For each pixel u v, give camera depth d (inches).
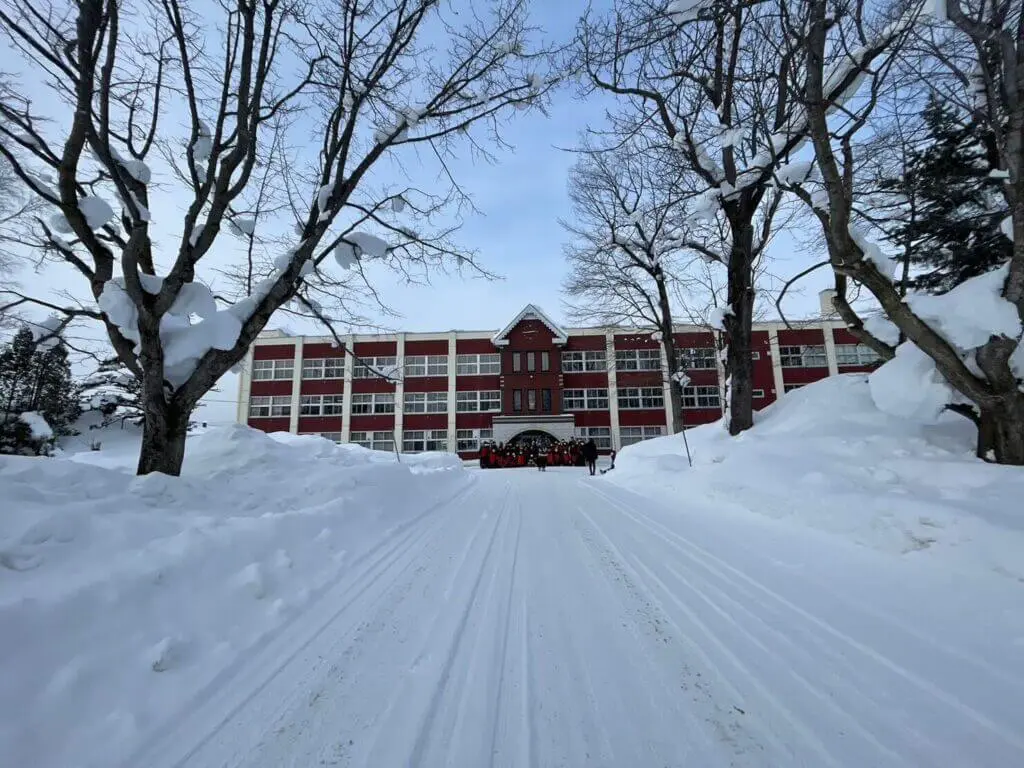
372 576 189.3
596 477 690.2
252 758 89.0
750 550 209.3
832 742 87.9
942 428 323.3
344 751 90.0
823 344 1517.0
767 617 141.4
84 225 233.6
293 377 1626.5
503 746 89.0
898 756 84.0
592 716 97.3
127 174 255.9
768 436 413.7
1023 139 211.5
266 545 183.2
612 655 121.6
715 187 429.7
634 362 1589.6
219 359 261.6
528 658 121.2
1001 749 85.0
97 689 103.0
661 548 221.5
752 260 557.6
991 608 135.6
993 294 218.2
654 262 751.7
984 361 227.8
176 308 251.8
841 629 131.8
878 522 195.9
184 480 227.5
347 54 314.2
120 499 190.2
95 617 118.0
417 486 389.7
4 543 132.0
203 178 311.6
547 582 177.8
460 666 118.3
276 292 285.1
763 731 91.5
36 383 1029.2
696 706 99.9
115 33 223.0
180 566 148.3
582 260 876.6
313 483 283.9
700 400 1545.3
